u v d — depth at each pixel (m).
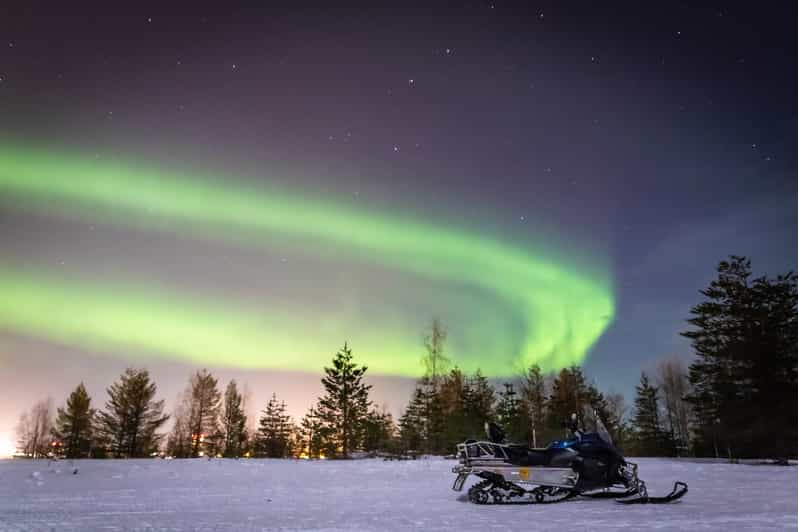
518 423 43.66
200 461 21.95
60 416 57.56
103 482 12.27
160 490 10.72
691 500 9.24
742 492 10.53
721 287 32.19
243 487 11.62
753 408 29.72
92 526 6.51
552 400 49.31
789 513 7.49
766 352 30.05
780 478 14.11
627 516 7.39
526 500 9.36
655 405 63.72
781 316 30.44
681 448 58.81
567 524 6.71
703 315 32.69
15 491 10.23
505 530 6.32
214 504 8.72
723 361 31.81
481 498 9.03
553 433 41.53
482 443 9.53
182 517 7.29
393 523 6.89
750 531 6.03
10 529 6.27
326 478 14.34
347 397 47.69
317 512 7.88
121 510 7.89
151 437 56.38
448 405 47.97
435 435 43.16
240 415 63.78
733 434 30.28
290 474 15.62
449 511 8.06
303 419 64.44
